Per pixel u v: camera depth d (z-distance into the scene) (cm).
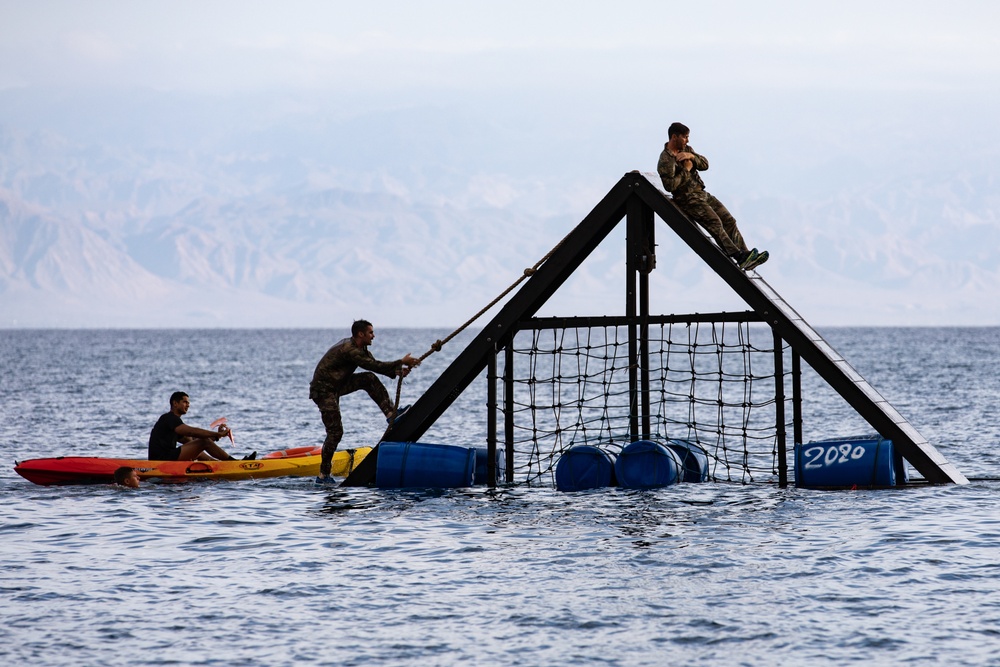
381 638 3597
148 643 3556
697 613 3809
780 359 6116
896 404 13838
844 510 5544
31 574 4416
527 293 6250
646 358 6781
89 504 6041
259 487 6600
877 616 3750
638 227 6275
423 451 6512
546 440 9662
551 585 4188
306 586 4216
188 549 4878
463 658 3416
